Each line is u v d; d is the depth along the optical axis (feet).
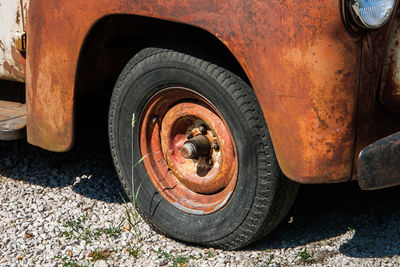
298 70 7.72
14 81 12.73
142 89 9.82
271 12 7.70
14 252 9.80
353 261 9.22
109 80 11.97
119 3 8.95
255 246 9.93
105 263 9.38
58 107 10.44
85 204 11.77
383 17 7.48
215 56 8.82
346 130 7.93
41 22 10.23
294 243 9.95
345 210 11.08
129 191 10.68
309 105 7.80
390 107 8.13
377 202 11.32
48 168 13.56
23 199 11.97
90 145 14.75
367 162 7.48
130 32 10.38
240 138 8.79
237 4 7.92
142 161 10.30
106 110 15.53
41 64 10.46
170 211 10.07
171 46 9.24
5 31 11.78
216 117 9.32
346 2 7.34
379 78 8.04
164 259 9.47
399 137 7.52
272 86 7.96
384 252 9.46
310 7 7.50
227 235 9.42
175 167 10.16
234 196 9.18
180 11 8.36
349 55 7.65
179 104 9.82
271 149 8.58
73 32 9.74
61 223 10.87
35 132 11.01
